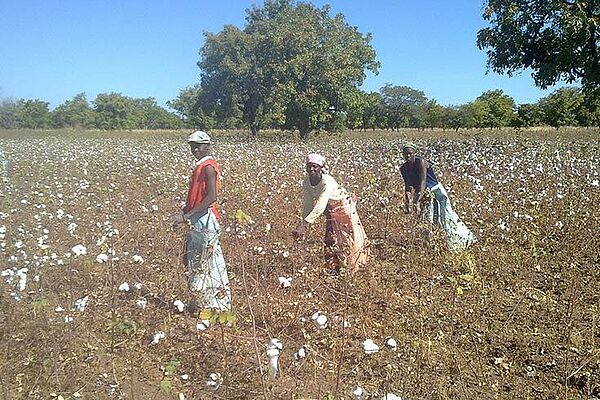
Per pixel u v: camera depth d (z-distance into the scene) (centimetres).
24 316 411
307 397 343
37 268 502
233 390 357
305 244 617
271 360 337
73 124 5866
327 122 3425
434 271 562
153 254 606
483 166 1175
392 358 397
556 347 421
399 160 1298
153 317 462
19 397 328
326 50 3334
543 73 1700
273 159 1559
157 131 5084
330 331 435
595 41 1638
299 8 3744
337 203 564
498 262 580
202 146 489
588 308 485
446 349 408
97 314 449
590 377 376
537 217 684
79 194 946
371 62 3509
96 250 584
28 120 5272
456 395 358
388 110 5772
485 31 1783
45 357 364
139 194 1005
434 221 658
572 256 603
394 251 612
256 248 577
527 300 501
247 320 454
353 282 503
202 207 479
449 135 2948
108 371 374
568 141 1909
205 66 3712
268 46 3444
